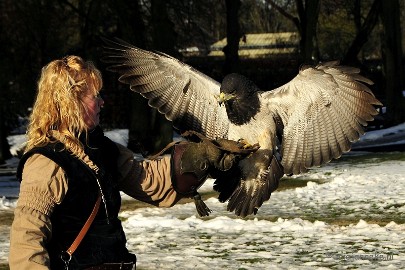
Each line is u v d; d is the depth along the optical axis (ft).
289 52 211.41
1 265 31.65
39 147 13.83
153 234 38.81
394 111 138.92
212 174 17.87
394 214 43.75
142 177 15.35
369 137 128.26
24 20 123.34
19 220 13.46
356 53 141.38
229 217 43.68
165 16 101.65
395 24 138.72
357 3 172.45
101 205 14.16
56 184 13.66
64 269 13.91
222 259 32.37
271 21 284.82
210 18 134.21
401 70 139.64
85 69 14.37
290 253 33.45
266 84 166.30
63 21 133.39
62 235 13.94
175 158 15.37
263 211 45.98
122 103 146.10
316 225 40.27
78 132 14.19
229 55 125.29
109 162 14.65
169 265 31.27
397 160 78.38
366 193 52.60
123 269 14.43
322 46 235.20
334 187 56.65
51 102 14.07
